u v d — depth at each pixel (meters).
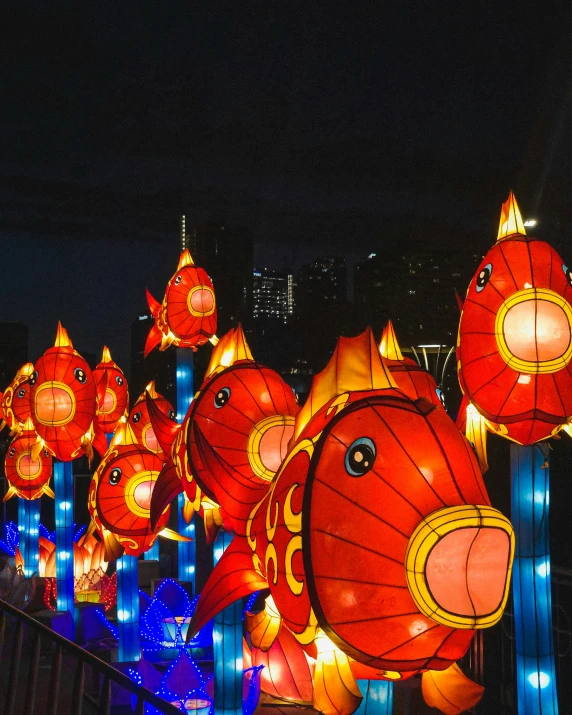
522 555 5.07
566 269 4.93
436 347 9.46
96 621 10.41
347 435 2.84
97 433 9.27
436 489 2.70
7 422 12.78
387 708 3.35
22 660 9.11
